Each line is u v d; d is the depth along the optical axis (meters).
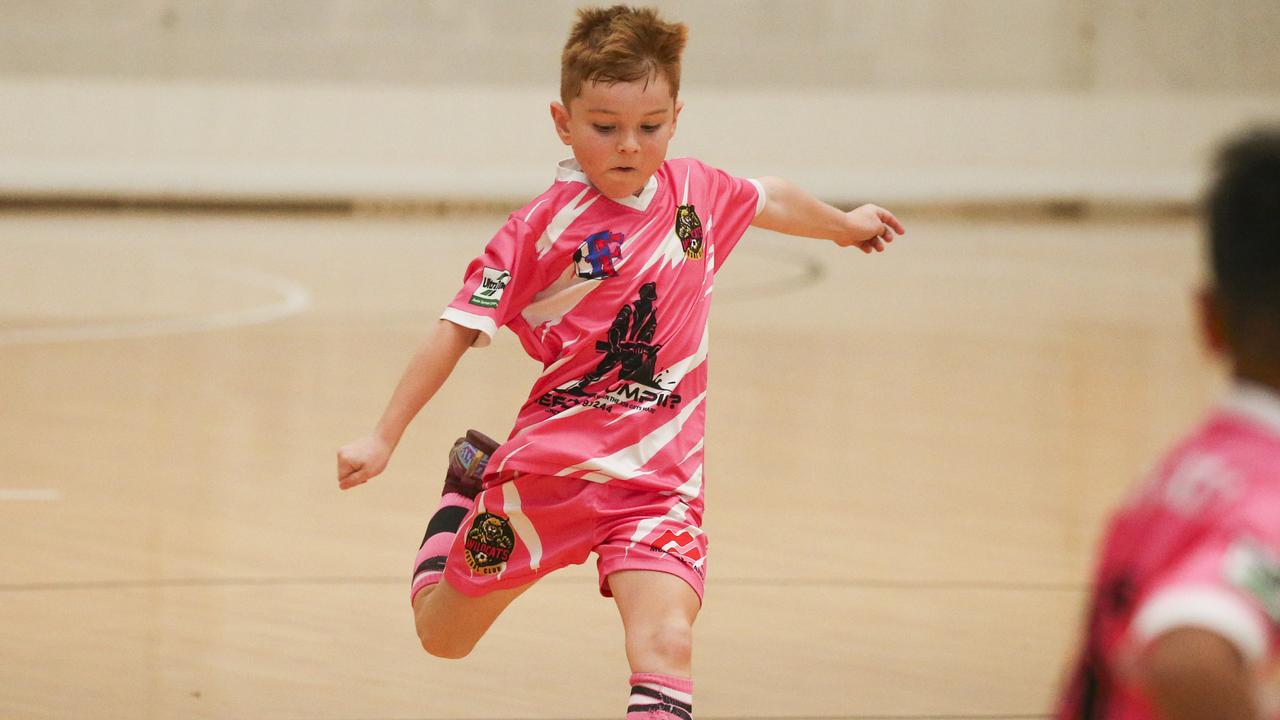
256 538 13.79
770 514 14.97
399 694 9.89
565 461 7.56
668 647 7.12
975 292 33.91
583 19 7.79
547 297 7.75
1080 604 12.02
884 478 16.59
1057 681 10.20
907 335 27.34
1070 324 28.86
